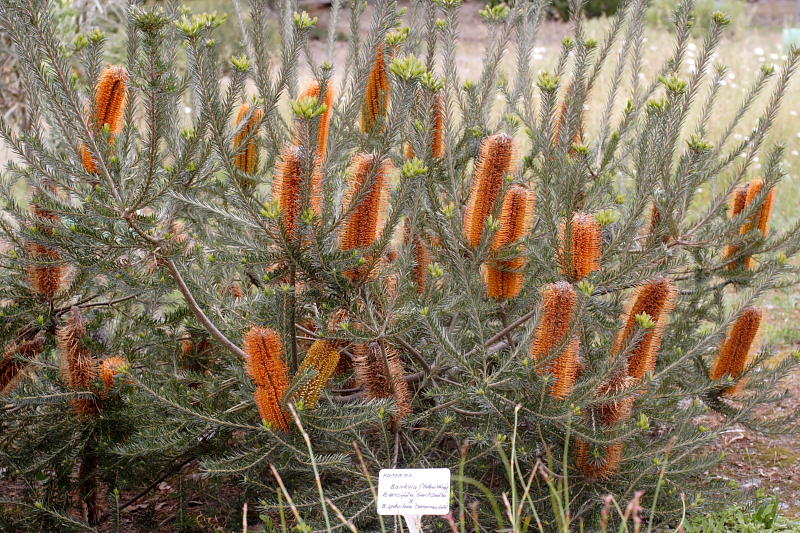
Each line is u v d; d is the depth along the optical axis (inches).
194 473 97.3
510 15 100.3
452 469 89.7
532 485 92.3
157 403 86.4
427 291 85.6
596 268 86.1
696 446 88.7
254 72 97.5
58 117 75.8
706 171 94.7
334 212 82.1
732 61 259.6
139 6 76.9
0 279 93.9
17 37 72.7
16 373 93.2
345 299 81.4
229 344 83.7
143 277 89.2
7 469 96.9
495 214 84.7
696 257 101.7
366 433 93.6
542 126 88.4
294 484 91.9
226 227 91.4
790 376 123.3
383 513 80.4
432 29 92.1
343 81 100.3
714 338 90.4
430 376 88.8
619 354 82.8
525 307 94.3
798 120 205.5
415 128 85.9
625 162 109.9
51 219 88.2
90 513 96.8
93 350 91.4
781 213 166.2
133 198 78.3
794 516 98.0
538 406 85.3
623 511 88.8
